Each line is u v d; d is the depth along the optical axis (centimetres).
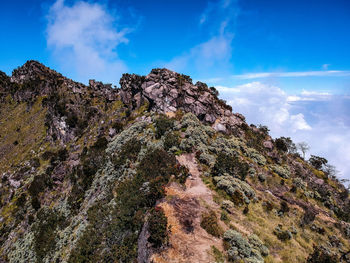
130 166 4075
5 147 10506
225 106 6481
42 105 11962
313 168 6222
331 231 3350
